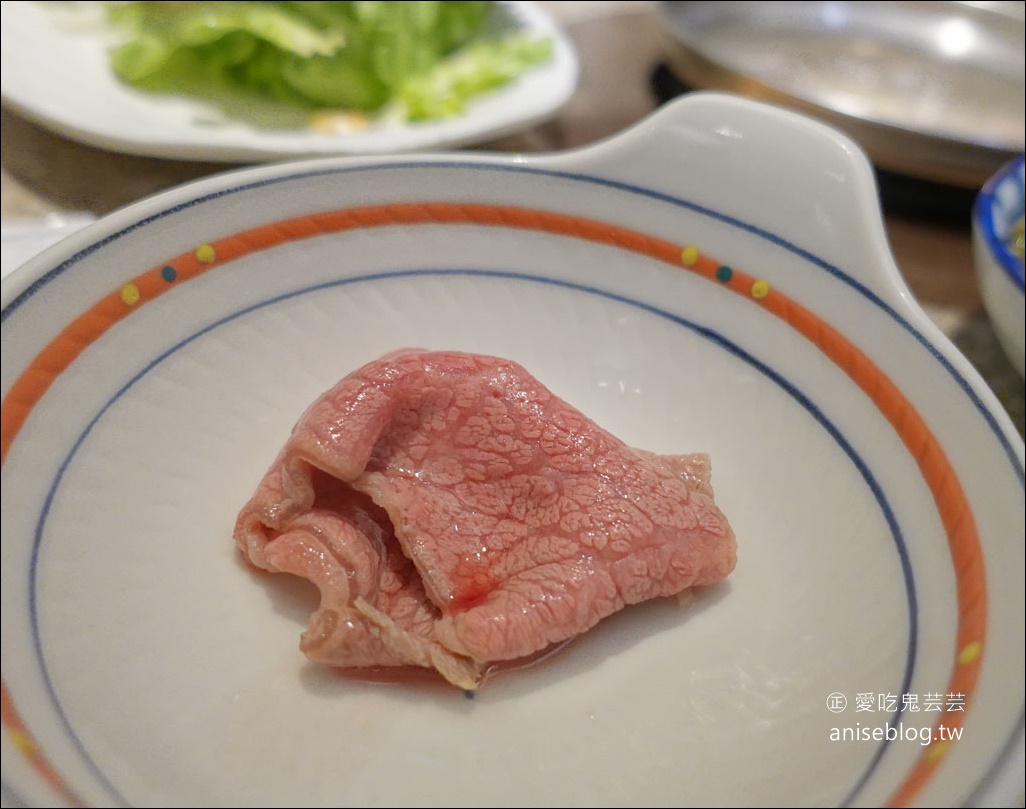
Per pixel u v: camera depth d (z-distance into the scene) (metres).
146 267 0.11
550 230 0.14
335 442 0.10
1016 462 0.10
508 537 0.11
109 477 0.10
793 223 0.13
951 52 0.25
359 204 0.13
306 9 0.21
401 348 0.12
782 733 0.09
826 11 0.26
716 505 0.12
